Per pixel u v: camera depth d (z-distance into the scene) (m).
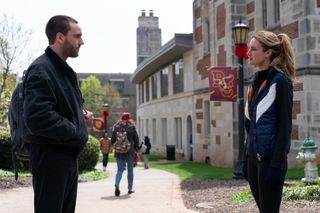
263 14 17.11
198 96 23.97
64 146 3.61
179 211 7.84
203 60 22.98
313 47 13.86
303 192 7.90
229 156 18.92
